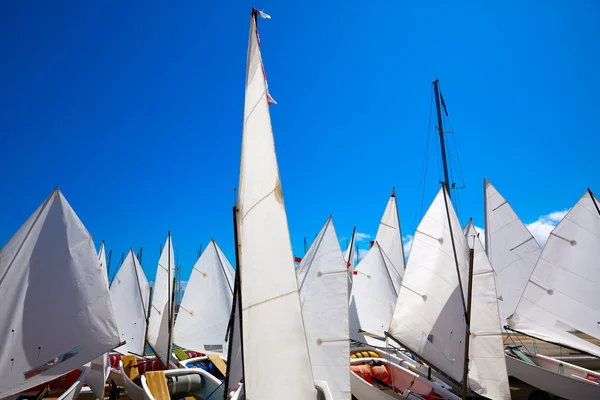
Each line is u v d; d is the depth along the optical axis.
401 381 12.59
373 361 13.78
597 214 12.30
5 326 8.60
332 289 10.66
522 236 18.84
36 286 9.16
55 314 9.28
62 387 11.44
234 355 6.12
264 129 5.86
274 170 5.69
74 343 9.41
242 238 5.48
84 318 9.66
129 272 16.23
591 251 12.28
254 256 5.43
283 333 5.30
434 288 11.72
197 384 11.62
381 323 16.47
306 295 10.88
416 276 12.30
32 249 9.25
